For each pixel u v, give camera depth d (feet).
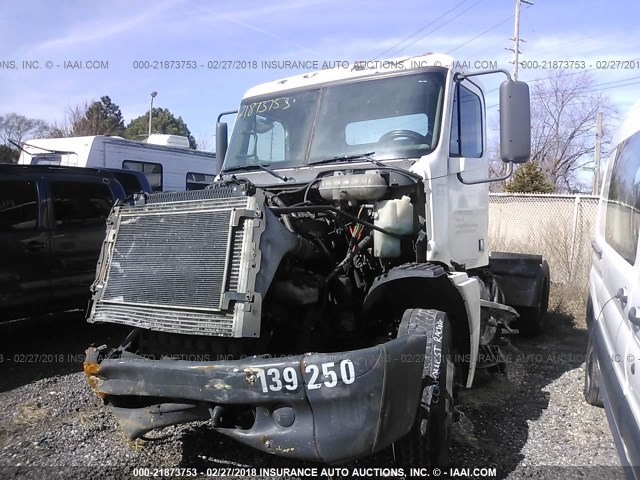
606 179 16.81
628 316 10.29
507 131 13.24
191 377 10.10
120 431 14.12
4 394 16.74
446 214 14.35
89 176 23.07
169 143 47.57
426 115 14.39
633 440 9.50
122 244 12.14
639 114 13.29
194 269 10.87
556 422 15.11
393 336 12.95
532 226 40.83
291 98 16.35
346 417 9.50
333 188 13.09
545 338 24.04
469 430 14.44
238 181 12.48
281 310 11.61
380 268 13.35
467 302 13.02
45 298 20.77
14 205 20.17
